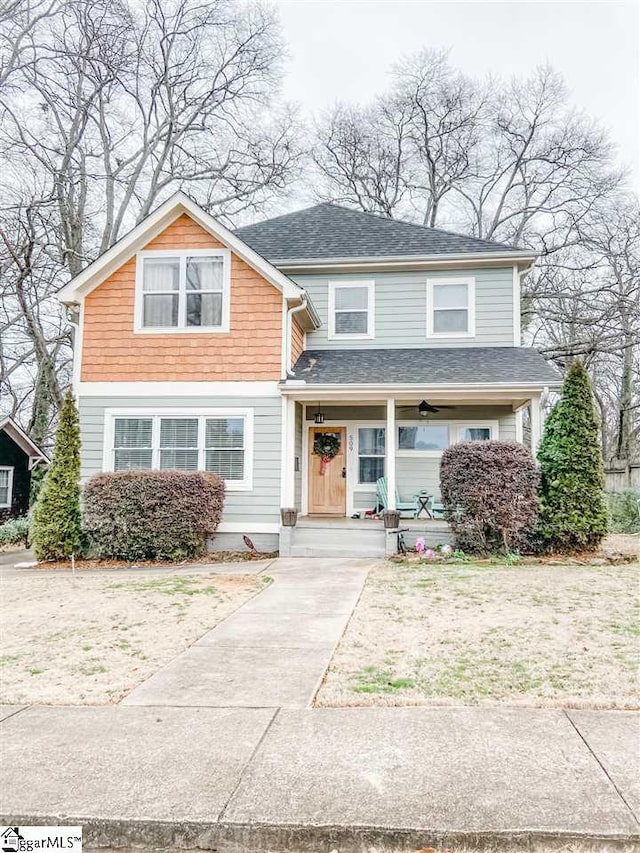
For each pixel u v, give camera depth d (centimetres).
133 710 404
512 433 1364
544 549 1052
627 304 2281
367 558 1091
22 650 548
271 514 1179
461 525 1042
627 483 1691
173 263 1243
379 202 2898
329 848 267
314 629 603
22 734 368
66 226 2036
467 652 517
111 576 961
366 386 1137
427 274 1405
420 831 265
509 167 2702
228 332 1217
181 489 1108
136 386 1227
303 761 327
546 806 281
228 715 393
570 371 1086
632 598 720
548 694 420
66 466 1154
